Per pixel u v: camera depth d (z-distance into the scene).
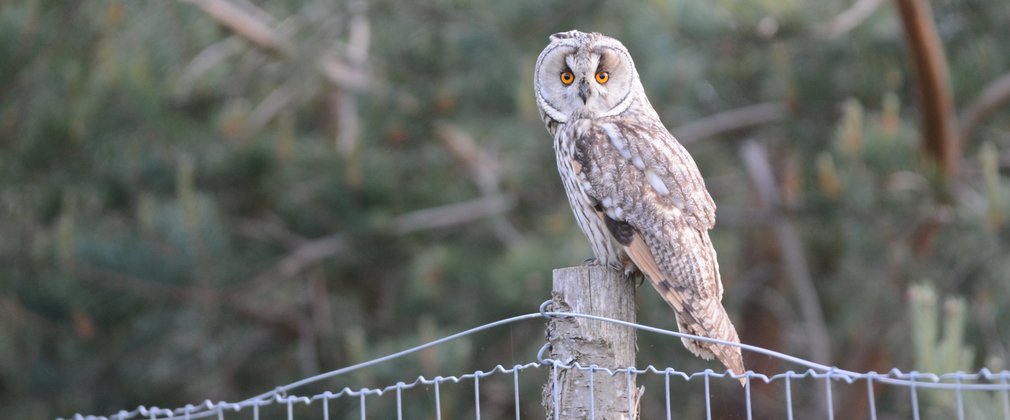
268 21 17.48
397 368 12.77
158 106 14.88
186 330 15.80
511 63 14.50
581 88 7.97
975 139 15.45
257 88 17.77
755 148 15.79
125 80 14.59
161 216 14.31
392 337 15.54
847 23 13.17
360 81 16.88
